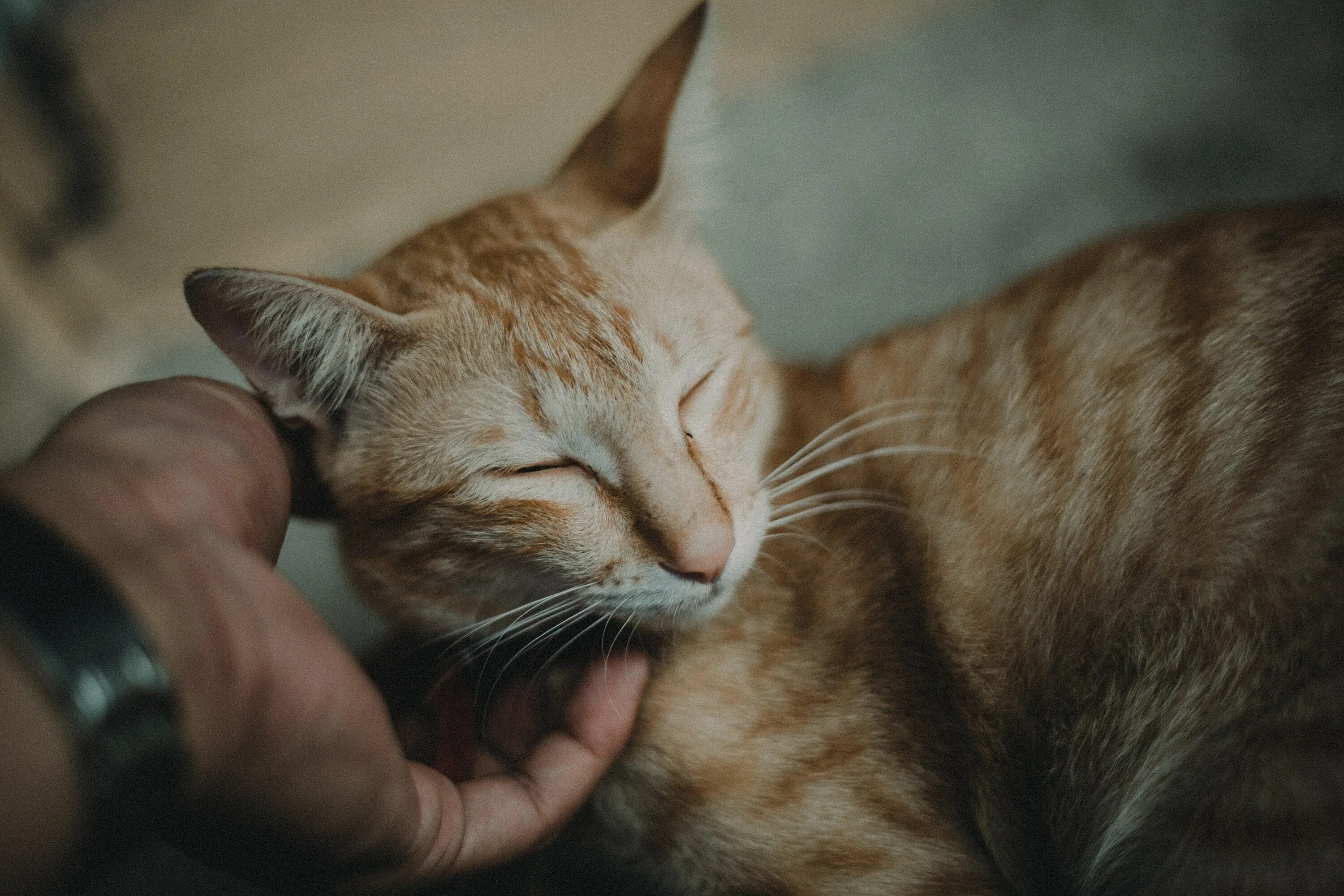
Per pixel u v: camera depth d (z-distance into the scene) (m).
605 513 0.25
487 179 0.54
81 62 0.72
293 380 0.25
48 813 0.14
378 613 0.28
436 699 0.25
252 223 0.56
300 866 0.19
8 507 0.16
